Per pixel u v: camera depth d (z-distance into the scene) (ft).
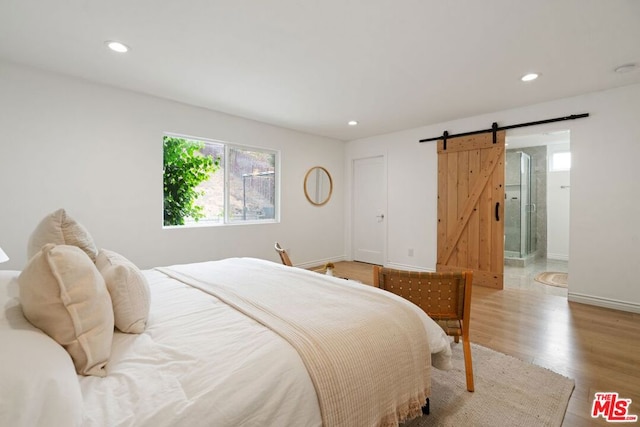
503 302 11.09
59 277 2.90
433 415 5.12
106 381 2.83
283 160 15.47
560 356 7.11
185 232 11.99
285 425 2.90
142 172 10.82
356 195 18.81
